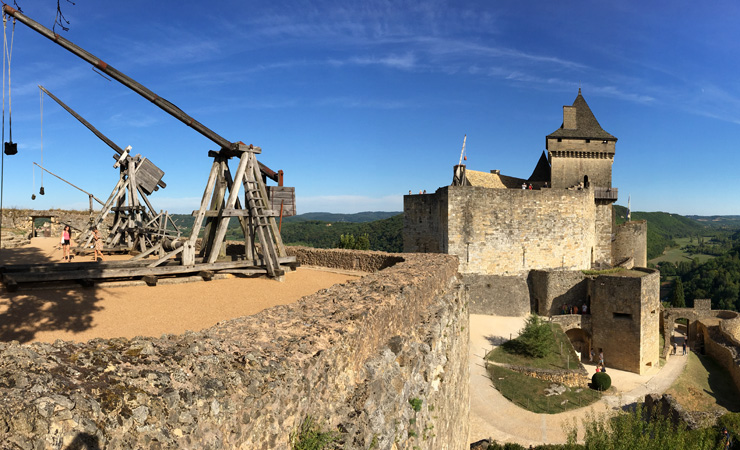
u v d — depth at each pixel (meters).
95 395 3.03
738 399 31.83
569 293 37.72
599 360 35.44
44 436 2.58
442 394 9.01
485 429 21.53
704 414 22.75
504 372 27.72
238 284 13.89
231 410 3.63
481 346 31.70
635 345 34.59
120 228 21.81
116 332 8.07
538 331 30.34
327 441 4.47
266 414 3.99
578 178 45.94
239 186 15.16
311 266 19.61
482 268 37.94
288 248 20.66
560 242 39.62
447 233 37.62
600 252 46.81
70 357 3.54
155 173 21.69
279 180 17.03
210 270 14.37
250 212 15.52
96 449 2.75
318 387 4.83
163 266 13.52
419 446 6.74
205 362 3.96
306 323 5.88
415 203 42.75
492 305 37.66
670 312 44.56
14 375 2.95
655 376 34.06
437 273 11.88
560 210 39.53
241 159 15.17
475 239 37.69
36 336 7.44
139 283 12.60
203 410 3.43
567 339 32.84
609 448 14.43
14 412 2.55
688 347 44.66
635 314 34.66
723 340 40.66
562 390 26.00
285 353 4.72
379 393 5.69
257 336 5.18
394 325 7.54
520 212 38.50
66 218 30.30
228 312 10.23
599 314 36.22
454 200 37.38
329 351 5.11
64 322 8.34
